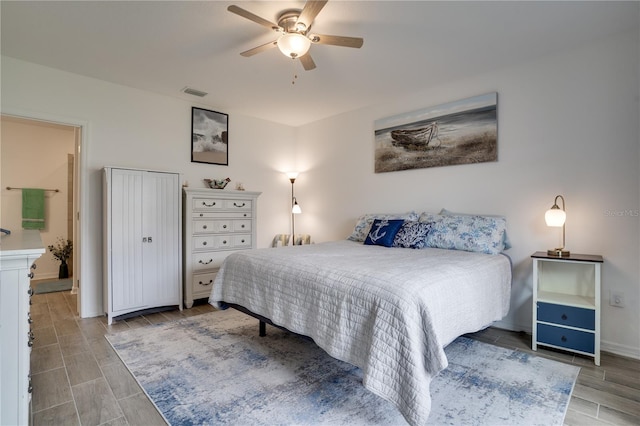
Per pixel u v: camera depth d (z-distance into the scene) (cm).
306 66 249
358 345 164
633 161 240
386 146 393
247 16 196
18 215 491
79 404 176
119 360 229
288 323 206
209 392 187
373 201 411
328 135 469
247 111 442
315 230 487
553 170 275
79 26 237
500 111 306
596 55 255
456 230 297
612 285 248
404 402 140
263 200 482
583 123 261
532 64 287
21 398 121
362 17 225
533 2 207
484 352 244
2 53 278
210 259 382
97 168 333
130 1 208
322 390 189
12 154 486
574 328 234
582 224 261
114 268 312
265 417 164
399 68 305
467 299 195
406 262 217
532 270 269
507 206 300
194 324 306
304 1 207
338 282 183
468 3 209
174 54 280
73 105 319
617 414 167
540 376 206
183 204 372
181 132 395
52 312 342
